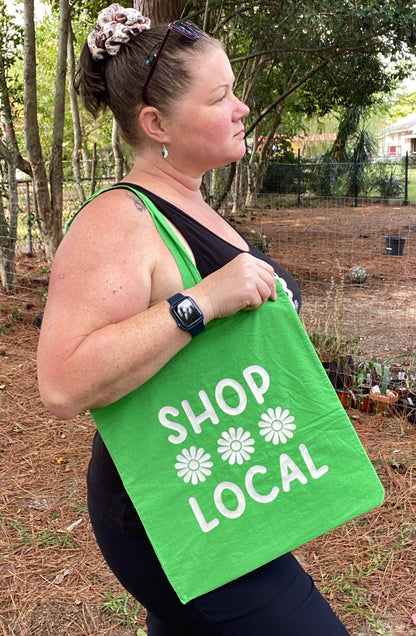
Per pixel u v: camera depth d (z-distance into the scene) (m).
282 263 10.84
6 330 6.83
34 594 2.92
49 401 1.14
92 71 1.32
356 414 4.85
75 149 11.52
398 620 2.75
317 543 3.30
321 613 1.31
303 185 23.77
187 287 1.23
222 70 1.26
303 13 8.05
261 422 1.29
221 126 1.27
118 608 2.82
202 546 1.25
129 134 1.32
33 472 4.02
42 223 8.88
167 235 1.22
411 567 3.08
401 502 3.61
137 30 1.24
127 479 1.23
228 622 1.27
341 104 17.75
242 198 15.96
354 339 5.68
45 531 3.39
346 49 8.98
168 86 1.23
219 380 1.26
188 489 1.25
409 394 4.89
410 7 8.16
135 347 1.12
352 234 13.38
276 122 19.69
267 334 1.28
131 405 1.22
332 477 1.33
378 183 23.45
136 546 1.31
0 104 8.57
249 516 1.28
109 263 1.15
